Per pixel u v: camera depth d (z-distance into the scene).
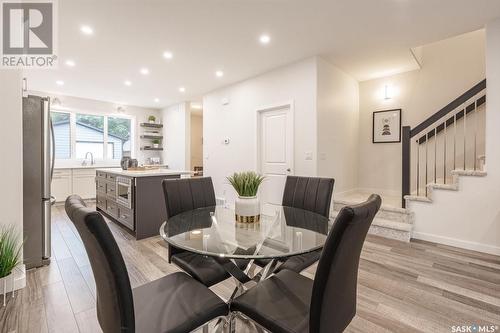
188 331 1.03
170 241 1.47
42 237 2.53
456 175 2.96
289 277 1.40
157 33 3.02
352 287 1.13
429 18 2.72
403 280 2.21
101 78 4.68
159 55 3.65
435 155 3.89
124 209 3.69
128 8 2.52
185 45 3.34
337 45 3.35
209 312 1.12
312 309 0.94
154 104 7.09
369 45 3.36
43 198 2.52
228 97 5.12
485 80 2.79
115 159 6.86
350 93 4.56
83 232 0.86
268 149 4.39
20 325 1.63
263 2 2.45
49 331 1.58
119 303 0.85
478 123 3.69
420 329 1.59
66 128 6.16
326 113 3.89
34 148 2.47
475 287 2.08
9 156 2.08
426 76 4.19
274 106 4.19
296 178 2.43
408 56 3.72
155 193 3.50
